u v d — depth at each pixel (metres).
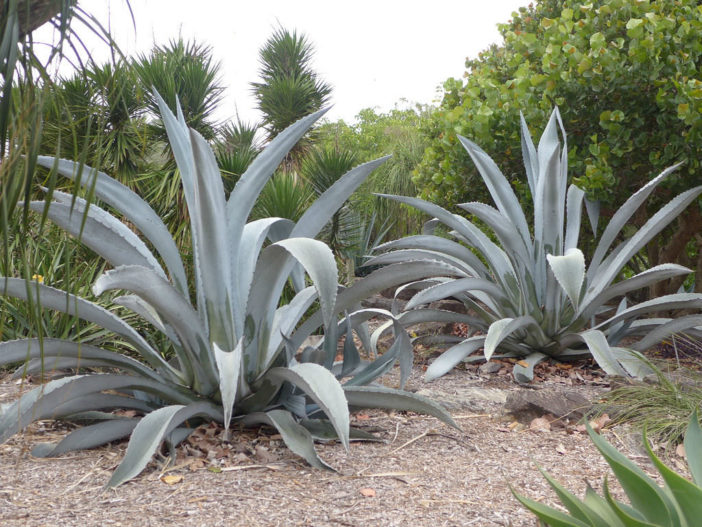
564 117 5.82
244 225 3.34
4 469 2.84
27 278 1.65
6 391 4.04
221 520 2.35
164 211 6.57
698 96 5.01
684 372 4.51
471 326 5.70
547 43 6.39
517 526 2.34
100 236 3.03
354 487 2.70
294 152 11.33
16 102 1.57
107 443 3.21
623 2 5.64
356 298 3.30
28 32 1.63
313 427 3.38
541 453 3.21
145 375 3.34
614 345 5.32
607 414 3.75
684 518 1.54
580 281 4.30
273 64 12.48
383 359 3.66
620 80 5.36
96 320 3.11
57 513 2.39
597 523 1.66
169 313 2.99
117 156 6.37
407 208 10.91
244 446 3.15
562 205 5.05
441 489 2.70
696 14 5.40
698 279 6.42
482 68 7.25
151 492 2.60
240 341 3.04
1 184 1.48
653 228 4.90
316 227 3.42
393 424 3.69
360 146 14.54
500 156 6.33
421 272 3.16
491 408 4.05
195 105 7.53
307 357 3.47
